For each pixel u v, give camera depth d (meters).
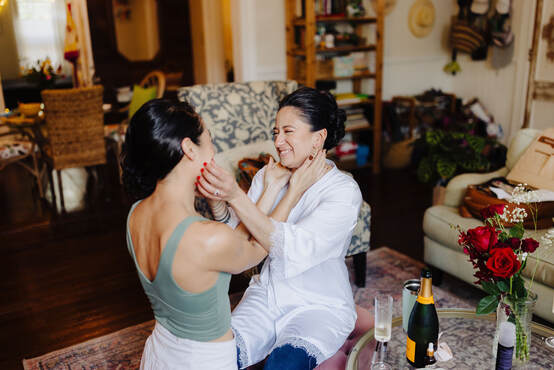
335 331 1.58
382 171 5.24
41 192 4.48
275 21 4.75
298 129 1.54
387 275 2.94
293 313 1.62
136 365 2.18
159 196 1.16
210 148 1.18
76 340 2.41
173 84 9.30
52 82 5.09
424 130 5.38
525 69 4.84
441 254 2.71
